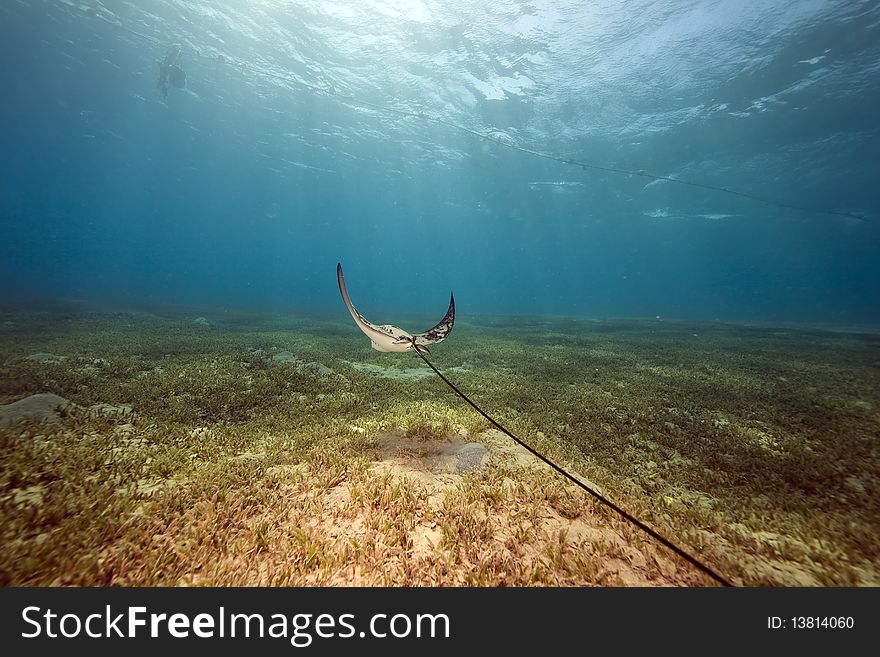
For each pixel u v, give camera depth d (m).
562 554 3.12
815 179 32.50
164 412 5.91
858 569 3.26
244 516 3.46
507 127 27.06
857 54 17.86
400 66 21.92
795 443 5.94
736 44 18.09
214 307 33.03
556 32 18.31
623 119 25.19
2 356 8.72
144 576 2.69
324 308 44.19
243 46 21.70
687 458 5.52
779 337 20.77
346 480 4.18
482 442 5.46
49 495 3.46
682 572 3.06
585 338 19.22
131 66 25.47
